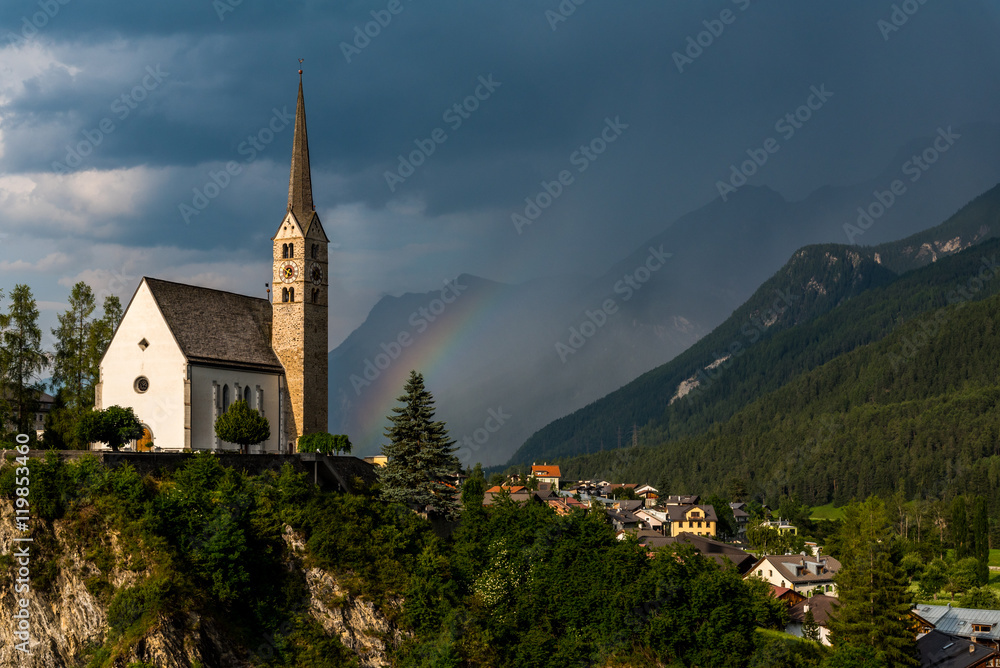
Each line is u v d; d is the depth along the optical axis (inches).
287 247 4729.3
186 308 4293.8
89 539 2997.0
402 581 3435.0
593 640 3545.8
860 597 4028.1
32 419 4311.0
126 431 3666.3
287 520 3403.1
